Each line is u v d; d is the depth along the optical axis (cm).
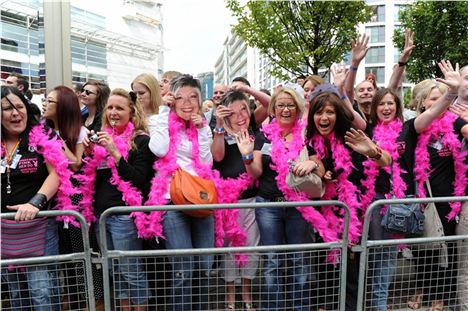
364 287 273
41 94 424
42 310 254
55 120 294
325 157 284
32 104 294
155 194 264
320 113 278
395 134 306
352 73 368
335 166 279
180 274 266
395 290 294
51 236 264
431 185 307
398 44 1402
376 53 4362
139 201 265
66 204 259
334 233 270
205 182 268
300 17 933
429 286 292
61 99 287
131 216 266
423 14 1213
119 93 282
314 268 285
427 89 340
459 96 306
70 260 243
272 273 272
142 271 266
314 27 930
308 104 313
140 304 270
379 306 287
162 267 277
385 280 288
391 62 4291
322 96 283
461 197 263
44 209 259
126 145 272
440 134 306
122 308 278
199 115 284
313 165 262
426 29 1230
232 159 307
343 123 281
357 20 917
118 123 281
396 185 289
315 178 262
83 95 366
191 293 270
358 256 304
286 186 273
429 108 308
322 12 895
